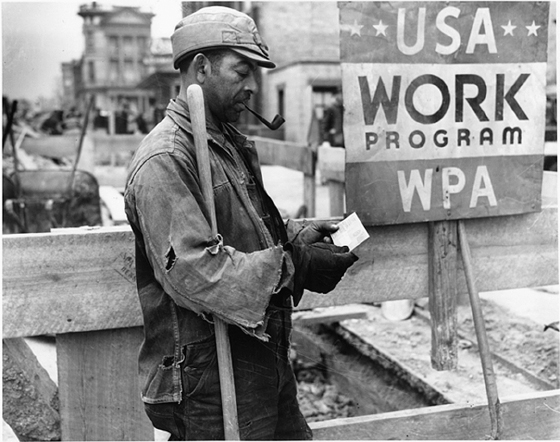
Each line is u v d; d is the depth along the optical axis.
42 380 2.63
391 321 4.19
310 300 2.53
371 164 2.44
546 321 3.65
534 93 2.58
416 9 2.42
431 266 2.61
